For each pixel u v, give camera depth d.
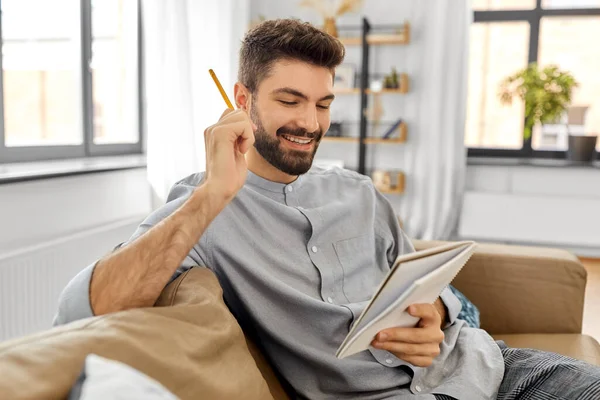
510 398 1.16
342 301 1.25
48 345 0.69
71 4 2.95
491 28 4.66
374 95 4.58
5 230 2.12
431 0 4.28
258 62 1.23
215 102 3.26
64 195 2.42
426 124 4.38
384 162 4.66
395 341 1.02
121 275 0.91
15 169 2.34
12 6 2.67
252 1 4.72
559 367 1.15
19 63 2.72
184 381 0.78
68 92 2.99
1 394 0.58
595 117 4.59
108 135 3.43
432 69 4.31
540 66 4.64
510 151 4.68
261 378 0.96
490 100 4.72
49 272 2.23
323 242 1.28
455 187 4.43
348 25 4.61
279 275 1.20
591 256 4.41
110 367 0.61
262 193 1.29
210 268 1.17
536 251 1.86
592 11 4.43
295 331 1.16
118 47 3.46
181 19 2.93
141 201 2.99
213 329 0.90
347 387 1.15
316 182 1.38
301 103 1.21
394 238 1.46
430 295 1.01
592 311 3.24
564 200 4.29
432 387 1.17
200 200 0.99
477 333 1.34
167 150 2.96
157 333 0.79
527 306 1.80
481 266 1.82
